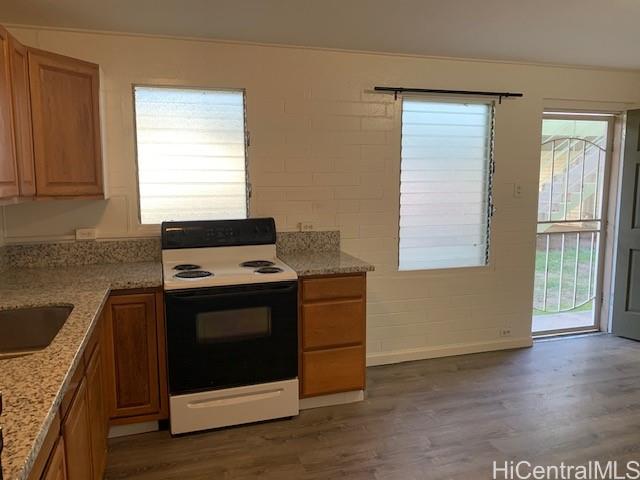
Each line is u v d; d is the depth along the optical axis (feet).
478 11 8.53
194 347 8.61
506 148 12.66
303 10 8.43
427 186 12.27
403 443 8.55
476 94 12.16
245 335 8.91
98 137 9.07
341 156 11.39
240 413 9.07
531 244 13.26
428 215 12.37
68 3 7.98
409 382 11.11
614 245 14.35
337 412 9.70
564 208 14.11
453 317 12.78
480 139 12.57
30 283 8.22
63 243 9.82
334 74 11.11
